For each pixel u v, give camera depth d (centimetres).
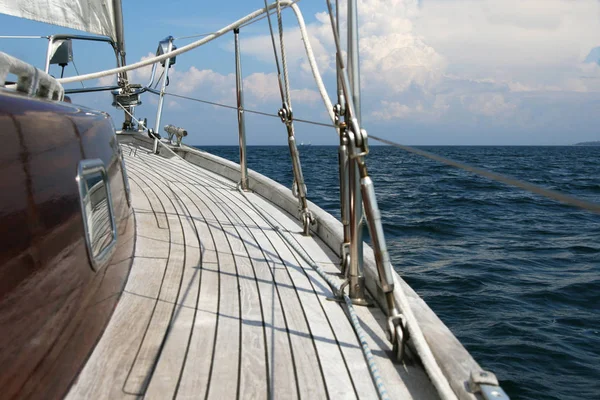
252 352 215
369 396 186
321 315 256
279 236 408
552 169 3466
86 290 199
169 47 873
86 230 200
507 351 471
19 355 140
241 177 598
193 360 205
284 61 386
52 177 175
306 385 191
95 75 454
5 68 187
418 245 891
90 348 204
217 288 285
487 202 1490
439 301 600
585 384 415
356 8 238
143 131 1030
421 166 3450
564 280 691
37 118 178
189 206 483
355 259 269
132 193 520
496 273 718
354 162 261
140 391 182
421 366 208
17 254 144
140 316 242
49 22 529
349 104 215
